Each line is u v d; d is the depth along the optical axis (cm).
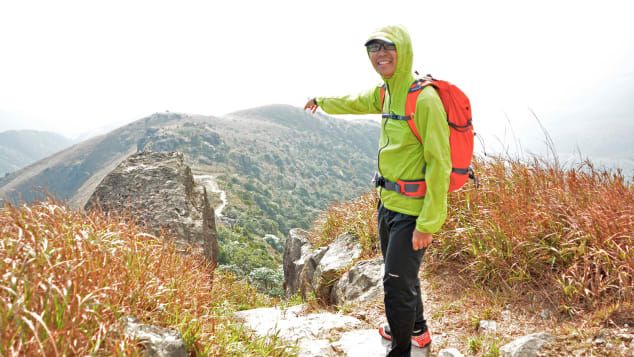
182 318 213
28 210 220
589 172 339
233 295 502
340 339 286
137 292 207
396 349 224
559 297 258
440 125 179
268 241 8375
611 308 222
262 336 272
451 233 357
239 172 16638
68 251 200
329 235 655
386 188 204
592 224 275
